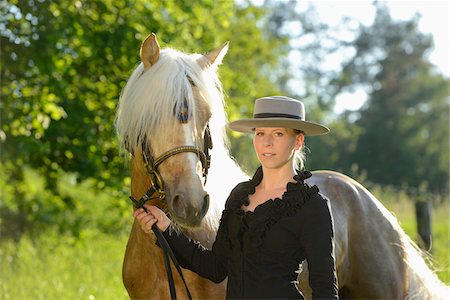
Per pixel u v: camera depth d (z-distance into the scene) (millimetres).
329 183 5336
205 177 4164
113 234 12297
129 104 4180
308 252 3695
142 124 4070
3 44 10406
